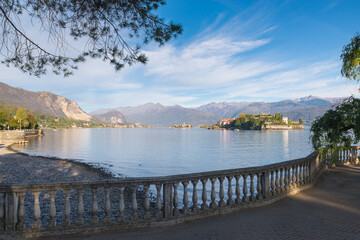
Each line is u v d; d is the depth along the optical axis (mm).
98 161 45219
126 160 47531
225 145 94062
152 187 22438
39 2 5539
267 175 8109
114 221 5727
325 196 8922
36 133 147250
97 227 5512
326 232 5684
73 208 14172
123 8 6000
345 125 11102
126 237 5355
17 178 25016
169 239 5293
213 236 5465
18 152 56812
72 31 6020
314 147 11797
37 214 5191
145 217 5957
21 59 5711
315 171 11336
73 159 47656
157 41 6293
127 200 17281
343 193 9320
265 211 7277
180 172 34562
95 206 5562
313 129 11852
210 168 39062
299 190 9547
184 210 6363
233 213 7074
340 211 7230
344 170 13992
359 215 6844
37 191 5188
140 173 32906
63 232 5277
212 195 6922
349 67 10664
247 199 7605
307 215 6910
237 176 7434
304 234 5578
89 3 5867
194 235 5520
